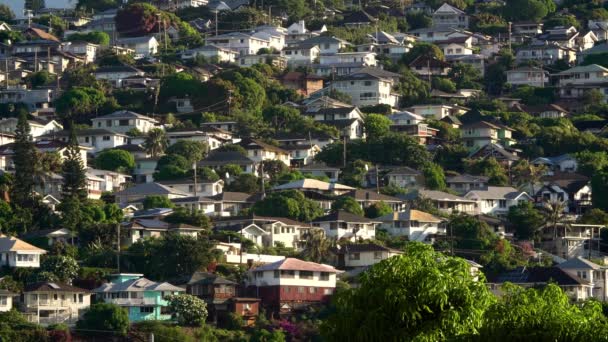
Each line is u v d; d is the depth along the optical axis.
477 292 106.44
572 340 100.00
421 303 105.88
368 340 106.75
